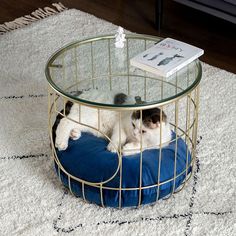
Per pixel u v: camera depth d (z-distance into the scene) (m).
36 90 2.30
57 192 1.75
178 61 1.62
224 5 2.55
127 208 1.69
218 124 2.08
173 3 3.16
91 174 1.62
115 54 1.76
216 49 2.71
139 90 1.58
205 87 2.32
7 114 2.15
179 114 2.13
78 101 1.52
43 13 3.03
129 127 1.67
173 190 1.69
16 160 1.90
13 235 1.59
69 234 1.60
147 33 2.86
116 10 3.09
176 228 1.61
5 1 3.18
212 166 1.86
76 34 2.79
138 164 1.63
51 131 1.76
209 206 1.70
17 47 2.67
